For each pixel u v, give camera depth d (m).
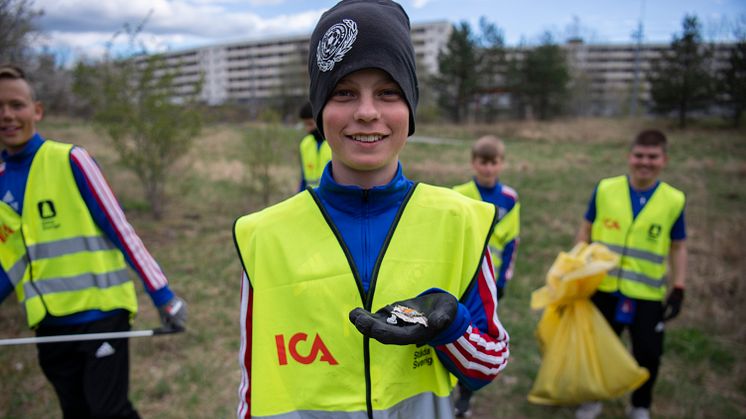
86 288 2.67
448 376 1.38
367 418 1.26
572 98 46.28
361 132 1.23
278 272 1.35
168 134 8.66
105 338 2.67
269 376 1.32
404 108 1.27
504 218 3.91
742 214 9.34
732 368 4.18
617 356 3.40
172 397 3.76
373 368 1.28
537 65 40.22
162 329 2.76
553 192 11.84
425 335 1.08
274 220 1.39
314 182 5.48
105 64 8.64
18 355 4.15
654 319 3.43
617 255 3.52
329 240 1.34
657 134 3.49
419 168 15.08
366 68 1.20
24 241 2.63
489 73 41.84
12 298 5.09
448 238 1.35
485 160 3.85
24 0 6.73
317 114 1.32
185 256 6.91
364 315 1.09
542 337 3.73
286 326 1.32
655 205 3.49
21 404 3.58
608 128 32.66
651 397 3.49
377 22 1.22
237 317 5.07
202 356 4.35
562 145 24.48
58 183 2.64
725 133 28.03
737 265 6.53
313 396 1.28
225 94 120.69
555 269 3.56
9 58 7.12
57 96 12.38
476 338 1.25
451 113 42.41
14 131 2.59
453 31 40.69
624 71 103.81
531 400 3.70
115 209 2.68
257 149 10.21
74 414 2.82
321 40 1.26
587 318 3.50
